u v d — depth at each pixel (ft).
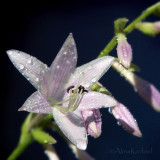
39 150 1.59
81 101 0.95
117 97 1.63
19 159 1.57
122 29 0.95
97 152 1.52
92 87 0.97
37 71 0.93
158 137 1.54
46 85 0.96
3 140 1.61
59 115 0.94
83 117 0.93
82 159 1.03
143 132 1.56
